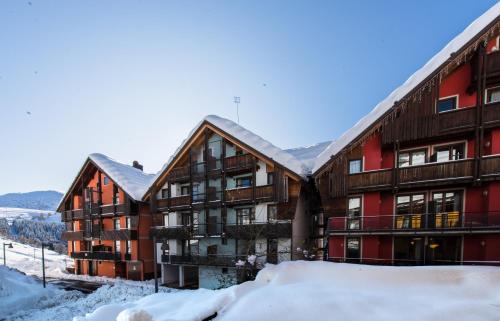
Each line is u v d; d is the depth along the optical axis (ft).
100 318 22.93
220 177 68.90
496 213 40.45
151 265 89.25
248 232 62.08
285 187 58.49
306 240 65.62
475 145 41.29
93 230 98.43
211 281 68.28
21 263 139.33
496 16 38.78
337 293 21.68
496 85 42.22
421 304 19.56
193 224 72.18
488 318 16.97
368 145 50.03
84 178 103.04
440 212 46.06
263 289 23.82
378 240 49.65
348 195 52.11
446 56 42.75
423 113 44.47
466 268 25.21
